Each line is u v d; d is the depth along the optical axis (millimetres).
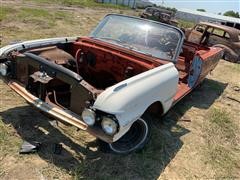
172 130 5062
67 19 14062
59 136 4199
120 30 4961
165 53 4715
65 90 4305
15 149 3771
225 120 5820
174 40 4867
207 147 4773
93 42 4809
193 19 34531
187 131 5152
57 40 4945
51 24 11984
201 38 11445
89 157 3869
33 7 15539
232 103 7039
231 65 11039
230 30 11492
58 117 3527
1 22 10492
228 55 11586
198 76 5988
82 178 3496
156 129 4910
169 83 4145
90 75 4957
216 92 7598
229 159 4551
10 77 4215
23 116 4508
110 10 23656
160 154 4281
